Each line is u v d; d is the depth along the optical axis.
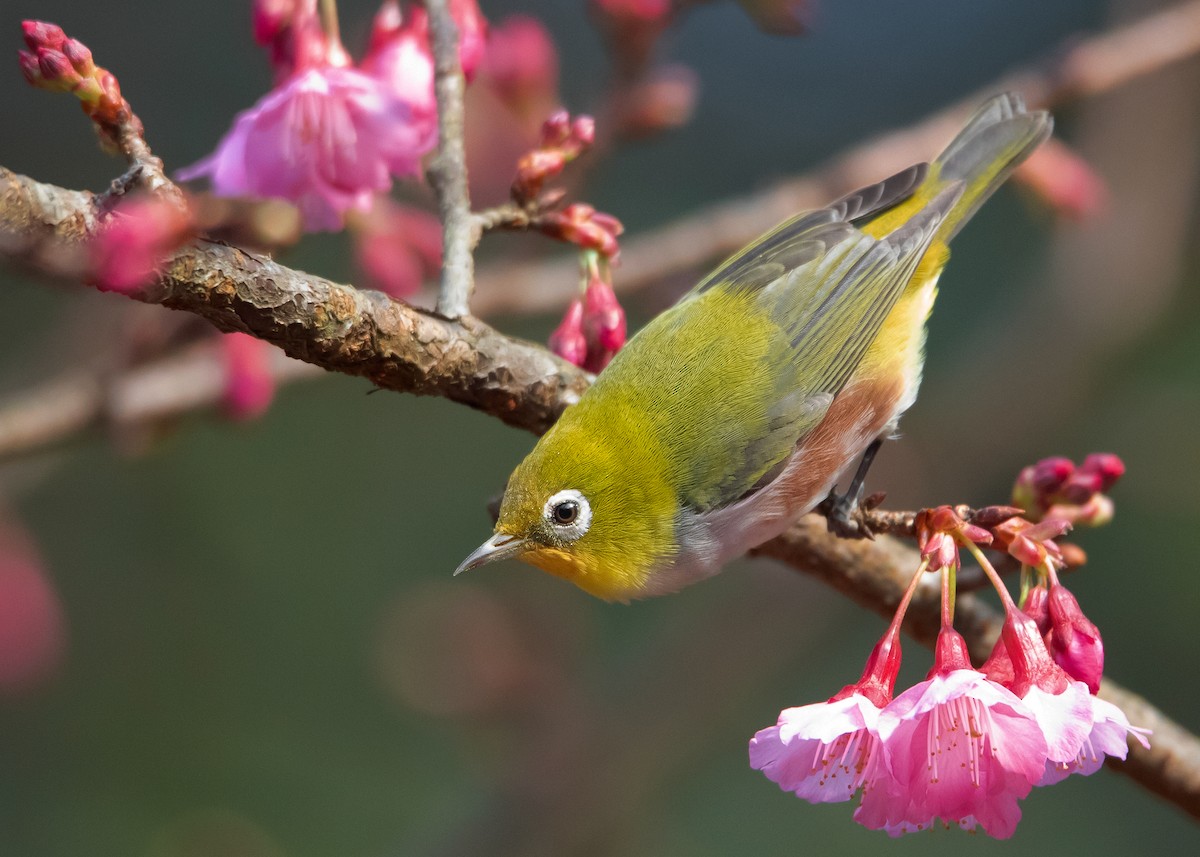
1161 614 13.63
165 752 12.38
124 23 15.95
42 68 5.14
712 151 17.03
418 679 11.84
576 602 12.57
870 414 7.59
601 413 6.75
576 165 9.38
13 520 10.73
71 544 13.05
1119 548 13.95
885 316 7.57
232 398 8.60
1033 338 15.49
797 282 7.44
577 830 12.27
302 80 6.25
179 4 16.19
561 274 10.34
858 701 5.15
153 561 13.24
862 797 5.23
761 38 17.97
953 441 15.41
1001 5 18.25
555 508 6.58
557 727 12.23
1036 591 5.51
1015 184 9.98
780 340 7.20
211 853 11.81
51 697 12.37
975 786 5.09
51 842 11.67
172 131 15.72
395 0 6.89
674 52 17.61
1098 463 6.42
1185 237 15.10
